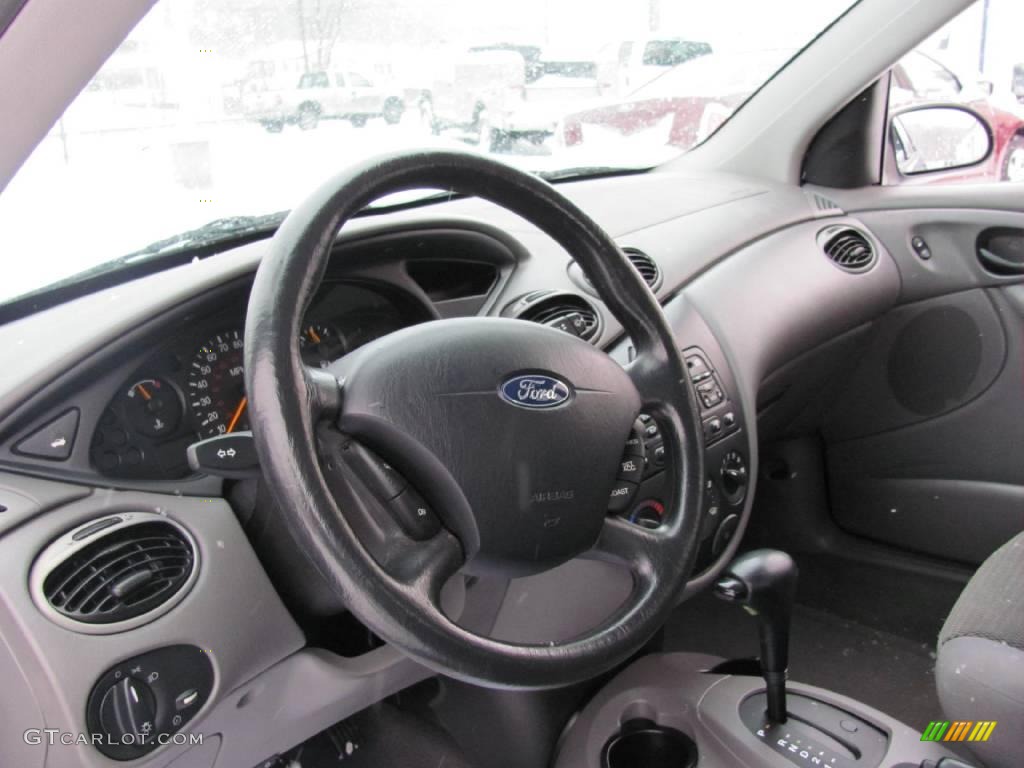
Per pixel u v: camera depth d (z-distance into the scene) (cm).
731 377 153
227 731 110
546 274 149
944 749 122
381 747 149
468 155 92
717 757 132
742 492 153
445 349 86
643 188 191
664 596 93
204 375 120
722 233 175
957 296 185
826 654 185
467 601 128
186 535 110
